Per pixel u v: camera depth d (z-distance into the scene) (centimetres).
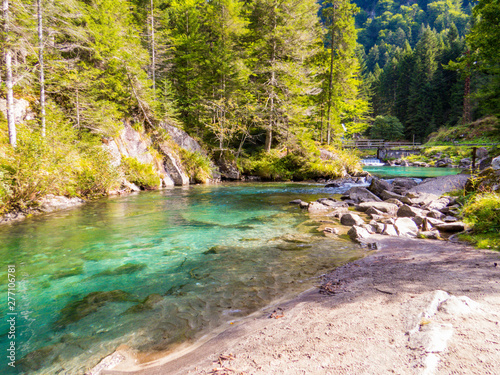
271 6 2614
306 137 2725
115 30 1933
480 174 993
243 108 2705
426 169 3191
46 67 1474
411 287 342
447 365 180
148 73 2695
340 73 3088
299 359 213
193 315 347
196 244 663
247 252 601
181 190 1758
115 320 340
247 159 2741
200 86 2689
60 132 1303
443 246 570
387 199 1277
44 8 1351
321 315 297
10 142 1127
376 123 6084
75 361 267
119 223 880
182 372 224
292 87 2681
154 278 468
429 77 5681
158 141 2128
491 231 603
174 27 3175
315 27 2975
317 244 654
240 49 2891
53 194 1165
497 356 184
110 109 1742
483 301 273
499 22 1507
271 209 1123
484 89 1814
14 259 564
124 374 242
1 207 923
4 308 374
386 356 200
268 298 388
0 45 1127
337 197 1445
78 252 607
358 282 400
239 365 217
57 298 402
